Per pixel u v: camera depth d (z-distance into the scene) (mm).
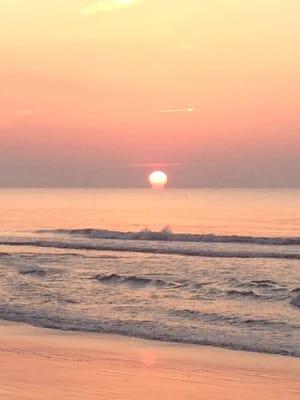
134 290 21828
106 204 116500
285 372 11547
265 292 21047
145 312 17969
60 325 16406
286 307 18609
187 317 17219
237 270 26297
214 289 21688
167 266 27750
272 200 139500
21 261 29859
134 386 10406
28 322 16859
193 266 27641
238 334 15102
